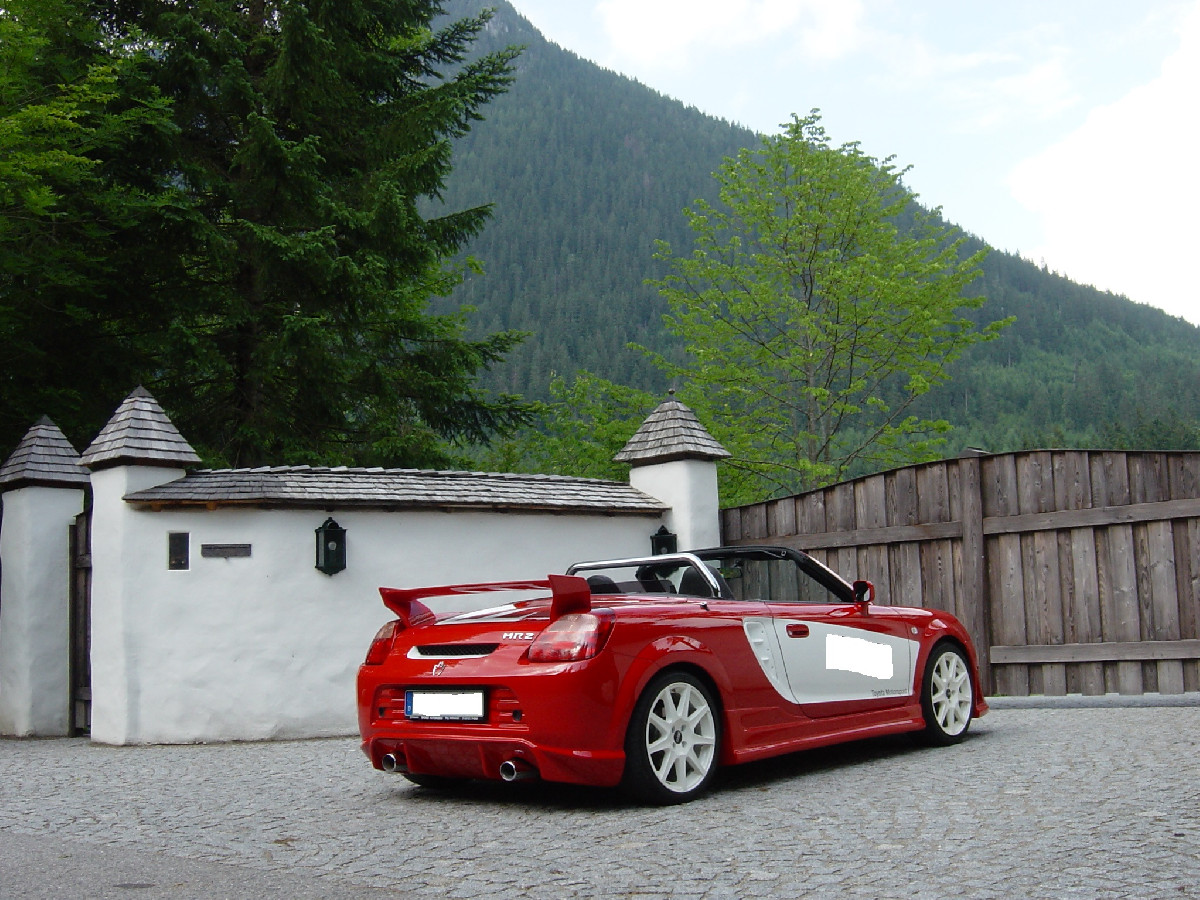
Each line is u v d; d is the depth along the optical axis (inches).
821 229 798.5
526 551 397.1
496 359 686.5
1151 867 145.1
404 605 224.5
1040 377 6993.1
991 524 357.4
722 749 214.4
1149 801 185.3
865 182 778.8
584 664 193.6
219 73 571.8
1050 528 344.2
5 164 447.2
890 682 252.8
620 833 179.3
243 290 613.3
